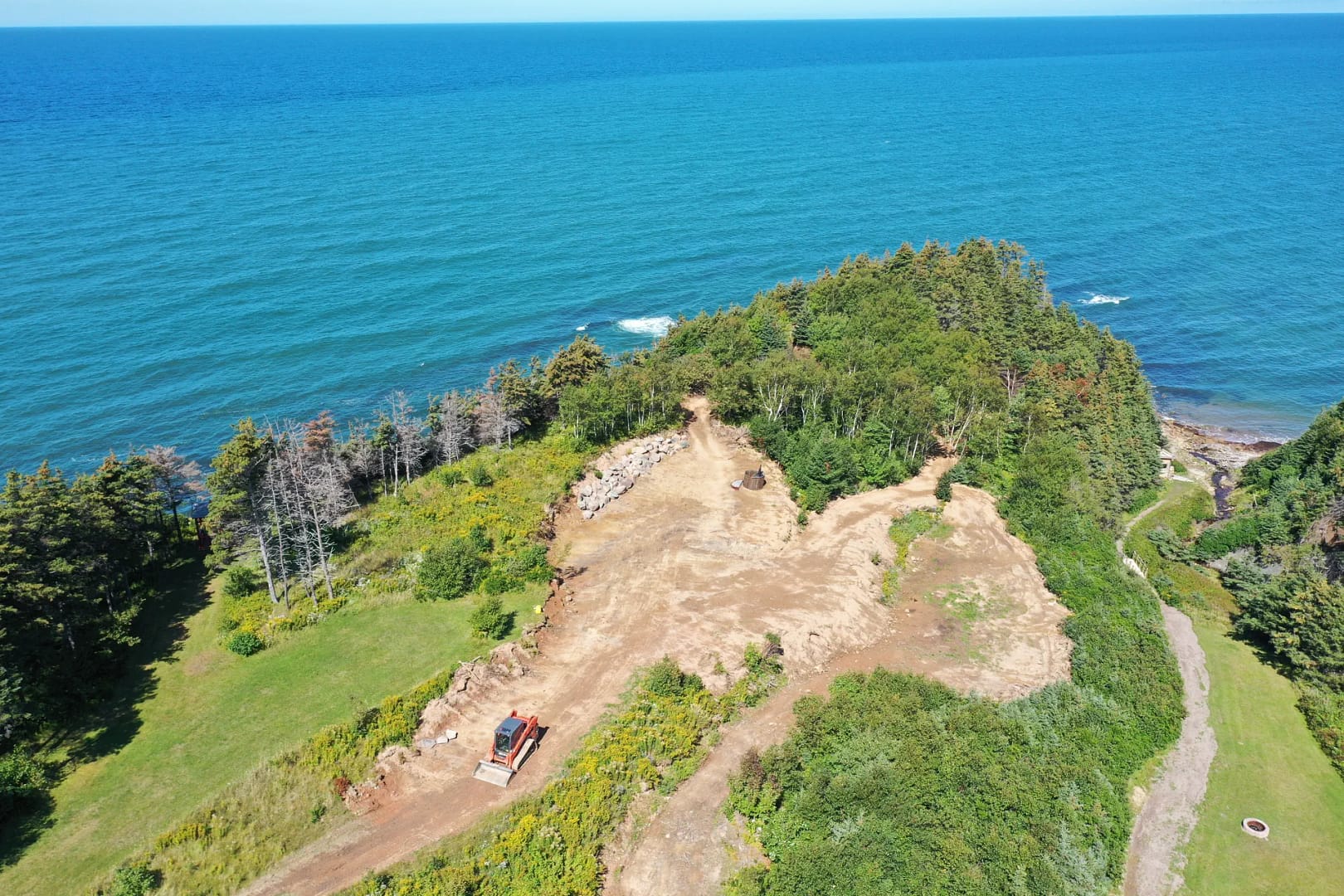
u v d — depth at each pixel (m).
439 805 50.69
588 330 140.75
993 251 138.50
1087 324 123.62
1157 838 55.03
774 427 96.38
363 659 62.84
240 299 142.50
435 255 167.75
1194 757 61.88
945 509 88.00
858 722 58.69
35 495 58.38
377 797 51.00
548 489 85.19
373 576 71.69
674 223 195.88
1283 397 135.12
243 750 54.09
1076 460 92.50
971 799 53.50
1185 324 159.38
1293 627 72.00
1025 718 60.75
